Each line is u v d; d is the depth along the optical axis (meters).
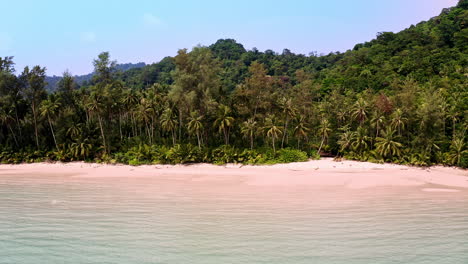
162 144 79.25
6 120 75.31
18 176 57.06
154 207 29.30
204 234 20.77
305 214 26.70
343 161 76.06
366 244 19.14
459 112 75.62
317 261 16.58
